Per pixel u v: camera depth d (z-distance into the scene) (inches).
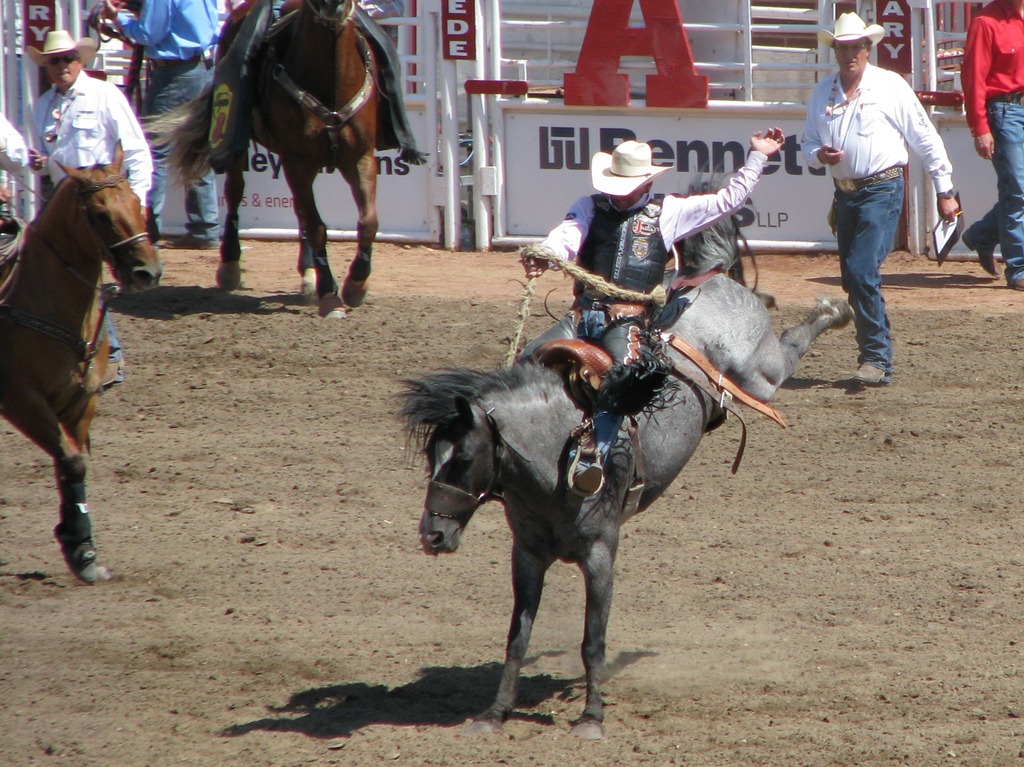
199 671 626.2
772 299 726.5
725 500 859.4
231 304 1256.8
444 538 524.7
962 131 1480.1
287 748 546.0
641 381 551.8
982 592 711.1
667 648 649.6
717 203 618.5
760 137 626.5
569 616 702.5
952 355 1147.3
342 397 1041.5
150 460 918.4
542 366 574.2
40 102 1010.7
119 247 701.3
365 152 1173.1
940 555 765.3
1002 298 1321.4
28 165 1008.2
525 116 1499.8
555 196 1513.3
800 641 653.3
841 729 557.3
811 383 1099.3
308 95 1134.4
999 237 1357.0
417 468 909.2
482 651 650.8
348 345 1147.3
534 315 1211.2
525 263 597.6
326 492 867.4
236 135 1153.4
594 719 556.1
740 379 665.0
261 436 967.0
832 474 902.4
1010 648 639.8
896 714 572.1
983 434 972.6
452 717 577.0
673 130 1498.5
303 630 673.0
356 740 547.2
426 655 645.3
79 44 1113.4
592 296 608.7
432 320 1204.5
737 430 989.2
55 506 850.8
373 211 1184.8
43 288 711.1
